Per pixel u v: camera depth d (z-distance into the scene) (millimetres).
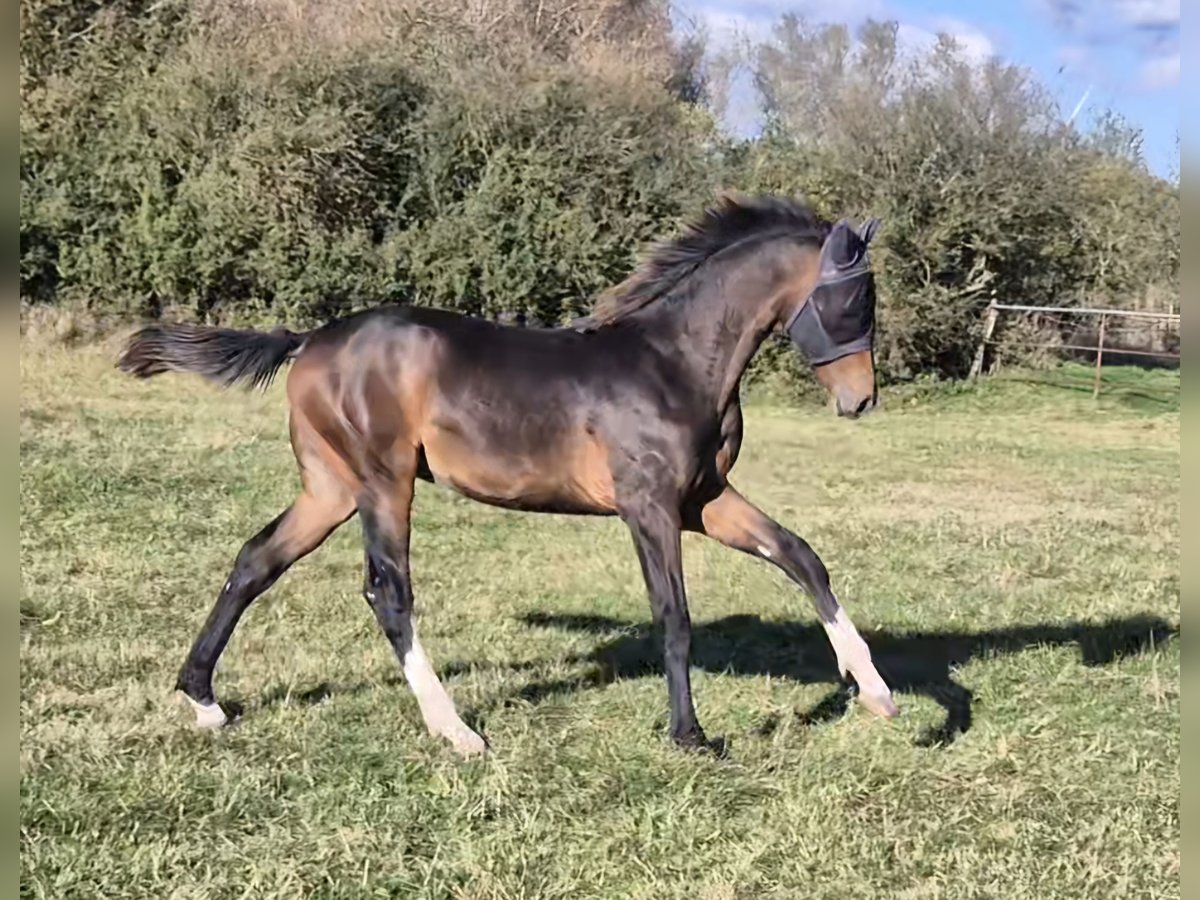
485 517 8570
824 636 5922
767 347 16688
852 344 4234
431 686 4340
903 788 4055
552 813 3762
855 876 3441
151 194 16344
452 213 17156
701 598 6562
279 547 4516
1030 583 7094
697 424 4230
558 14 27109
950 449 13109
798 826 3721
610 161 17391
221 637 4434
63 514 7719
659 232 17391
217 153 16516
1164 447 13781
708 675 5215
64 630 5512
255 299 16688
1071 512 9602
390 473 4406
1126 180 20516
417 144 17234
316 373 4461
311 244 16406
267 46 17469
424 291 16891
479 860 3457
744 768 4125
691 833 3658
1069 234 19188
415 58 18250
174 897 3193
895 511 9438
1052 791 4051
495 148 17297
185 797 3764
